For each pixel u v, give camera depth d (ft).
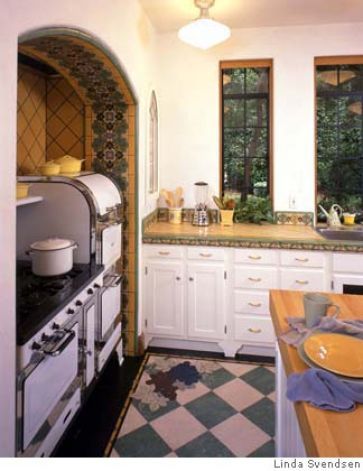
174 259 9.93
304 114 11.14
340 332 4.22
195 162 11.69
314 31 10.88
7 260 4.09
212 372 9.06
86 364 6.84
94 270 7.30
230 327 9.86
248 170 11.94
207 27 8.65
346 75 11.30
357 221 11.59
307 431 2.81
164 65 11.51
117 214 8.82
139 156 9.50
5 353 4.10
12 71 4.09
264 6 9.52
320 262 9.36
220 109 11.65
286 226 11.14
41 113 9.59
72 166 8.08
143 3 9.20
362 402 3.02
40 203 7.63
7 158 4.03
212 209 11.77
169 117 11.68
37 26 4.63
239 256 9.66
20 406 4.58
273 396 8.07
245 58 11.23
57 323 5.52
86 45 6.45
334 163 11.62
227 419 7.32
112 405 7.73
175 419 7.32
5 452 4.15
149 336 10.24
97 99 9.06
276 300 5.37
